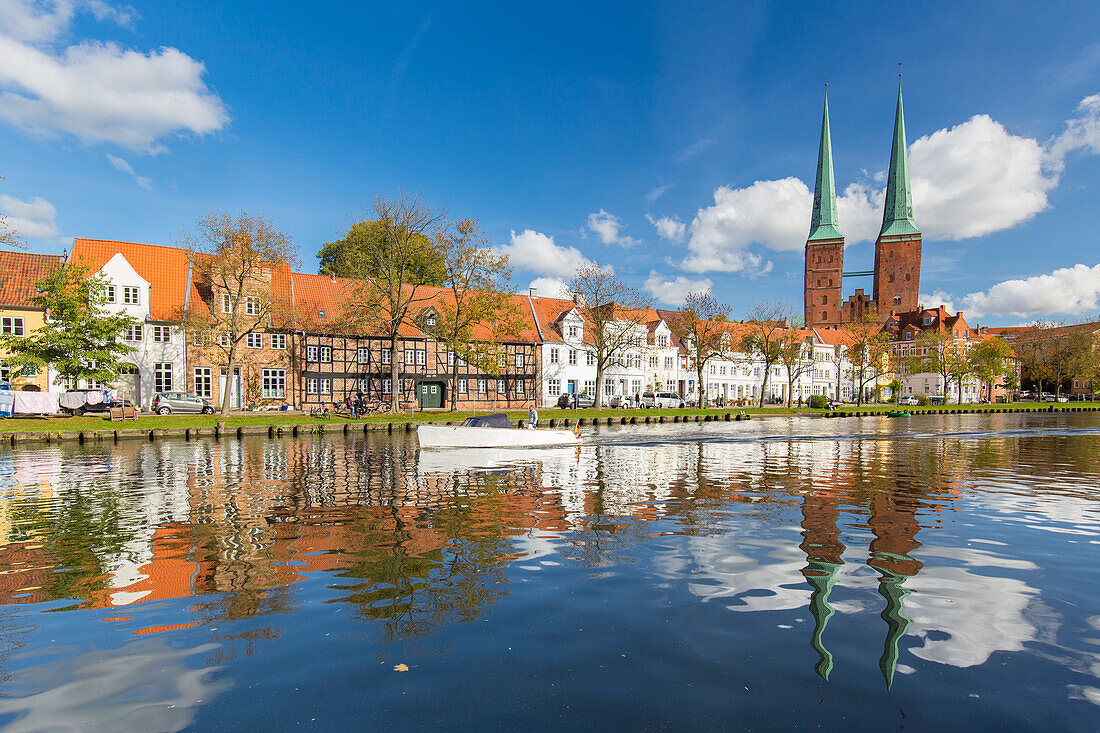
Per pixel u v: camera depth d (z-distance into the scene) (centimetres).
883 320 13938
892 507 1412
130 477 1916
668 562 945
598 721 491
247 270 4309
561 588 820
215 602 771
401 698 530
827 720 493
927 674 574
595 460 2419
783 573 888
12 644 646
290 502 1466
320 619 712
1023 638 657
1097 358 10044
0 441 3075
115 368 3850
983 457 2552
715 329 6900
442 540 1086
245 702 525
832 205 14838
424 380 5588
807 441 3406
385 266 4809
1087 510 1380
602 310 5872
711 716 499
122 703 523
